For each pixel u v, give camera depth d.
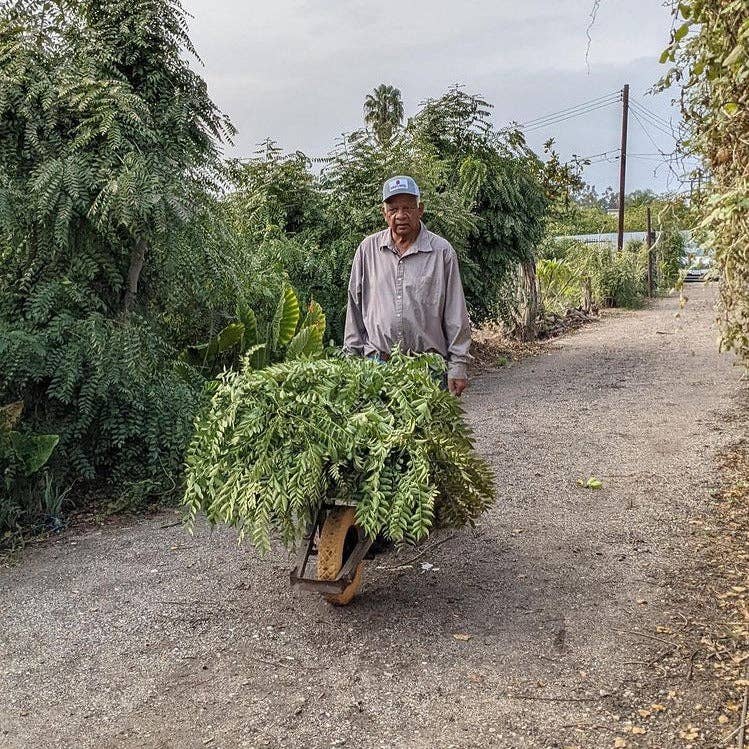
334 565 3.60
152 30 6.39
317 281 9.72
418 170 10.41
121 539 5.01
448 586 4.04
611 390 9.20
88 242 5.97
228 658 3.42
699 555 4.28
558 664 3.24
